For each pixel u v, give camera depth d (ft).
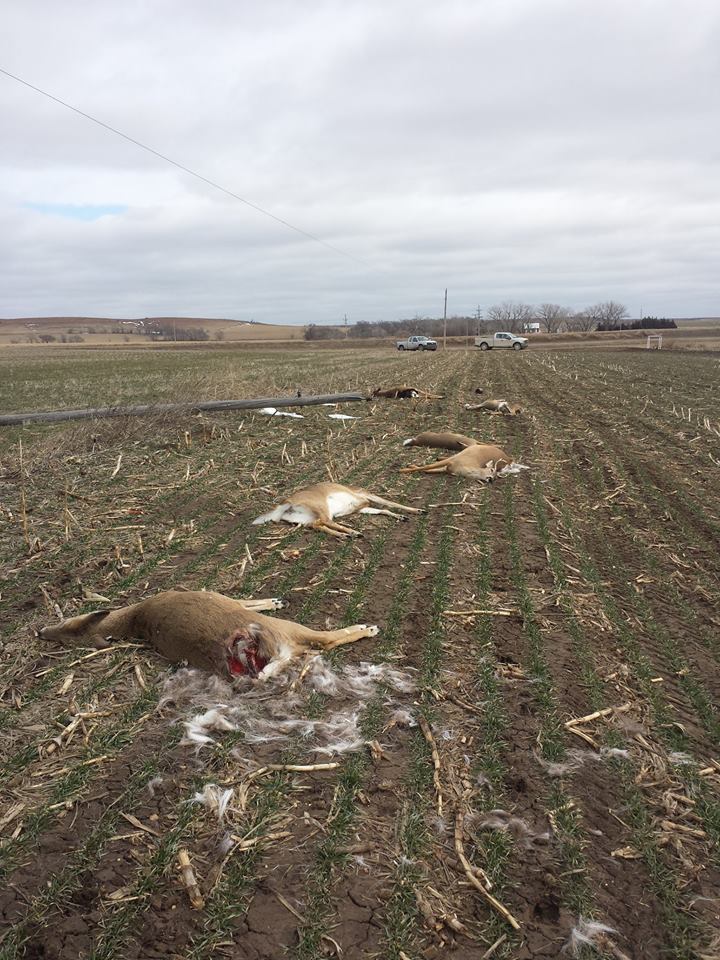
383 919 9.86
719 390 76.95
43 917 9.80
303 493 27.37
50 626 18.48
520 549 24.68
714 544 25.57
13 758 13.16
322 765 12.93
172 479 34.60
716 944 9.53
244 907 9.97
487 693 15.38
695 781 12.78
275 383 84.12
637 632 18.63
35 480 34.42
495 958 9.29
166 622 16.42
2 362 154.30
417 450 43.09
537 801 12.14
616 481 34.91
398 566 23.06
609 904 10.15
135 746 13.60
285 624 16.57
